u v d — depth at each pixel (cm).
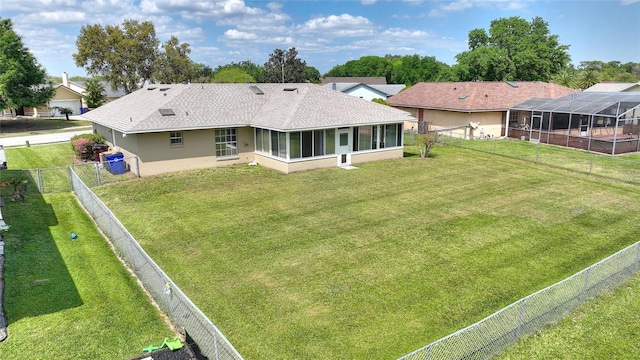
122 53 6312
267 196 1883
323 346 870
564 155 2803
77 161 2642
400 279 1142
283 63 7562
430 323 947
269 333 911
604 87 5259
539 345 892
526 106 3422
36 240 1374
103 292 1059
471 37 6081
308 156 2353
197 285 1112
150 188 1992
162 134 2208
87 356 820
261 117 2466
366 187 2028
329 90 2822
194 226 1527
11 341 855
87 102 5659
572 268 1206
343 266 1216
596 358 855
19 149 3070
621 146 2838
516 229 1496
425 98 4072
